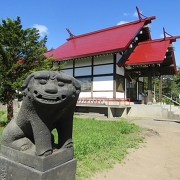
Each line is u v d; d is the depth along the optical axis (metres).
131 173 4.39
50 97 2.12
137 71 17.03
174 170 4.77
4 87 8.14
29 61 8.73
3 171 2.66
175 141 7.51
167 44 16.39
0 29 8.07
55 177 2.39
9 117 8.66
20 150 2.51
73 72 17.69
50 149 2.36
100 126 9.45
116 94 15.55
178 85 31.08
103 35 20.12
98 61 16.33
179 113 14.62
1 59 7.79
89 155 5.02
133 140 6.93
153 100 17.83
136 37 17.64
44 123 2.30
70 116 2.60
